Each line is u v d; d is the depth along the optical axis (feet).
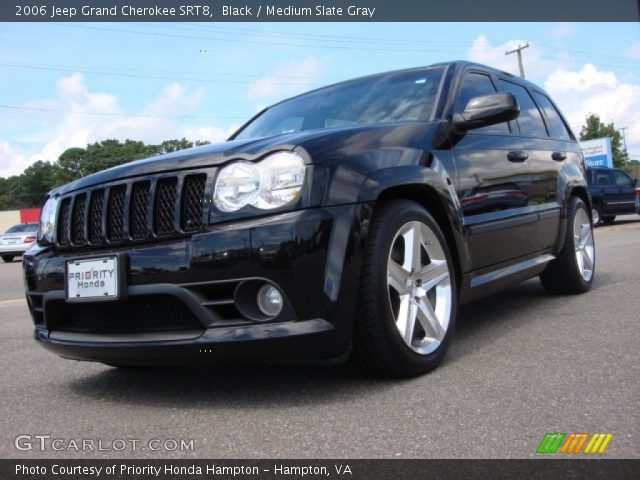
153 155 10.03
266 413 7.84
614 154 174.29
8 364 12.11
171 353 7.99
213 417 7.88
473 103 10.68
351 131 8.93
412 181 9.02
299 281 7.61
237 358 7.77
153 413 8.29
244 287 7.75
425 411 7.43
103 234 8.77
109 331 8.73
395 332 8.43
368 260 8.24
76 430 7.80
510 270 12.12
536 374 8.67
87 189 9.14
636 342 10.14
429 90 11.39
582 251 15.80
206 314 7.84
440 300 9.61
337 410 7.72
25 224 68.28
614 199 55.52
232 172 8.02
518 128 13.55
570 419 6.86
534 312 13.52
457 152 10.60
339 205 7.93
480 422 6.95
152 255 8.13
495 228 11.34
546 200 13.82
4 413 8.75
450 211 9.91
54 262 9.25
